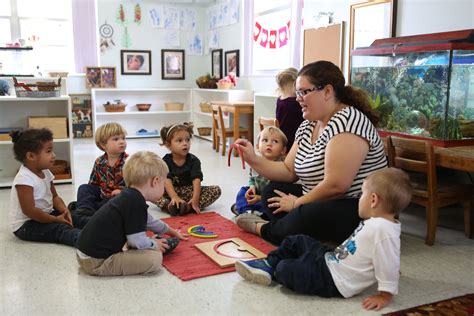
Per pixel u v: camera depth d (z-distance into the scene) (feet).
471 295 5.84
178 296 5.73
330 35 13.20
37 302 5.57
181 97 24.30
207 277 6.27
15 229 7.79
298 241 6.10
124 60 22.97
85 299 5.65
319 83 6.81
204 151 18.15
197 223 8.66
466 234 8.25
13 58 19.22
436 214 7.76
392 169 5.63
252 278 6.03
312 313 5.33
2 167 12.41
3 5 21.27
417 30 10.40
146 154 6.47
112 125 9.07
